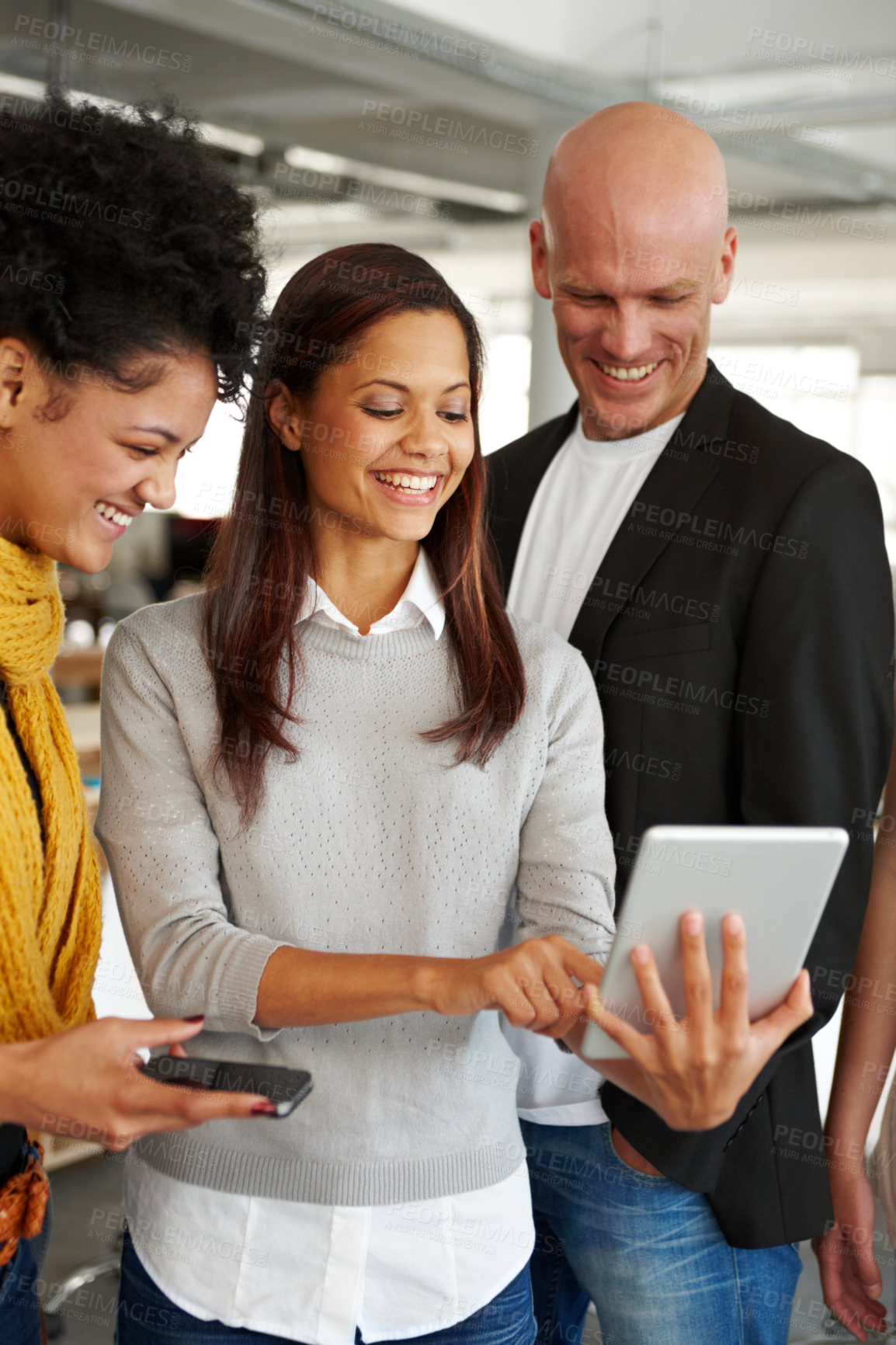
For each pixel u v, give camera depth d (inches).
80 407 43.8
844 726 62.5
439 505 54.9
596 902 55.3
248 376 49.6
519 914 58.0
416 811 54.6
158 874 53.4
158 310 43.3
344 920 54.3
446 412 54.1
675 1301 66.9
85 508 45.8
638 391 70.7
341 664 56.1
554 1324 76.3
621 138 66.9
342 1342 52.8
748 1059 46.7
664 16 206.2
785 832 43.9
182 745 55.6
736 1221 63.9
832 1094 71.4
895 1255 113.0
